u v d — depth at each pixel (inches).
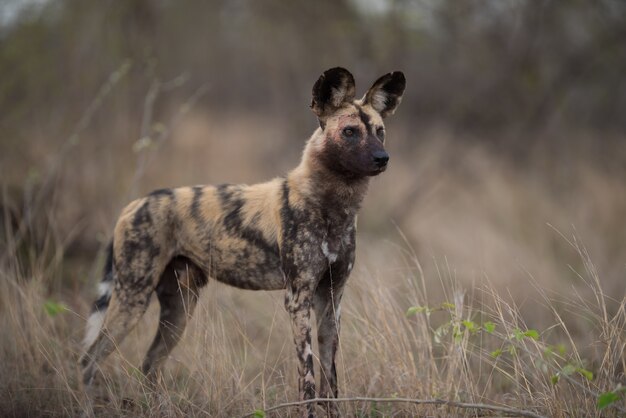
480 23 789.9
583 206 619.2
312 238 267.6
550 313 400.2
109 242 308.8
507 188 657.0
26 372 296.4
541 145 753.6
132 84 621.6
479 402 271.9
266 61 898.1
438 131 777.6
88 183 544.4
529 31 781.3
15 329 311.3
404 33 758.5
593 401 252.4
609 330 282.8
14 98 593.3
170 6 792.9
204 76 920.3
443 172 722.8
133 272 288.2
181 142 741.9
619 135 805.9
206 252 289.4
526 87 787.4
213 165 746.2
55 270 404.8
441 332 276.1
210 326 290.8
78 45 609.9
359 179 274.2
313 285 269.1
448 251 534.9
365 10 776.9
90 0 623.2
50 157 537.3
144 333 342.0
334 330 277.3
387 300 303.0
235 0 889.5
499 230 565.3
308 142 281.6
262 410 242.5
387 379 287.9
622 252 526.6
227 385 278.5
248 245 281.6
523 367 291.3
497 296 300.7
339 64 786.8
